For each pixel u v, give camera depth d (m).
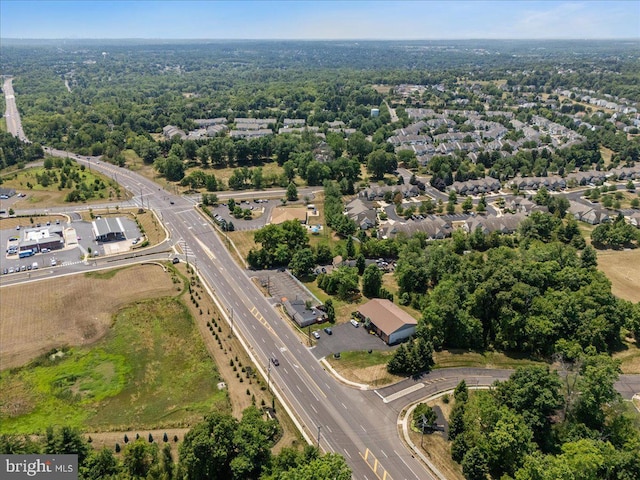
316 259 164.25
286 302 136.12
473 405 93.75
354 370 110.12
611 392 87.75
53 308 131.75
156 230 187.75
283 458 79.31
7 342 116.69
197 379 106.31
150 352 115.44
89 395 101.62
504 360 115.19
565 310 117.19
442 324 117.38
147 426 93.06
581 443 78.62
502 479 77.88
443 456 87.62
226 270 157.25
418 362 108.75
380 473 83.88
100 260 161.62
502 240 179.00
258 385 104.69
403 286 141.38
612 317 119.19
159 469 78.88
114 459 80.12
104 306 133.25
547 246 155.25
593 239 186.38
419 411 94.44
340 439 90.94
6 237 179.00
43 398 100.62
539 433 89.81
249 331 124.38
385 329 120.06
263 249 159.88
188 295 140.12
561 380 91.94
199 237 182.88
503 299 118.06
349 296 141.88
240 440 80.44
